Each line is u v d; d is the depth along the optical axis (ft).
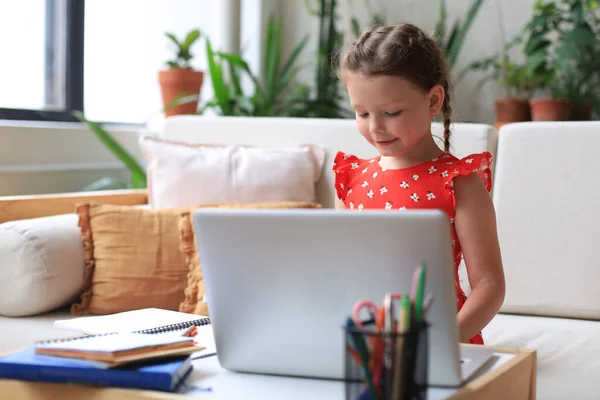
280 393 3.28
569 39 11.82
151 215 6.73
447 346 3.19
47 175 10.64
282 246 3.26
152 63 13.04
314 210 3.19
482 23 13.69
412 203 4.64
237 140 7.95
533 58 12.00
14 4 10.93
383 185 4.82
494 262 4.43
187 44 11.34
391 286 3.16
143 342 3.50
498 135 7.06
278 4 14.88
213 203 7.34
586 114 12.16
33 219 6.61
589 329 6.24
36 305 6.27
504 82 12.77
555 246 6.65
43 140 10.66
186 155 7.63
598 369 5.24
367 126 4.29
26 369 3.42
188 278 6.45
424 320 2.85
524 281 6.74
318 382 3.44
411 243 3.08
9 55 10.89
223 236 3.34
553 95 12.52
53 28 11.58
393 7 14.32
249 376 3.53
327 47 13.01
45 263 6.27
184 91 11.06
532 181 6.77
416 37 4.37
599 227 6.52
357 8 14.48
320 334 3.35
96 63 12.11
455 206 4.55
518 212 6.79
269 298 3.37
